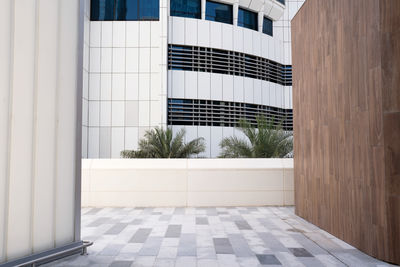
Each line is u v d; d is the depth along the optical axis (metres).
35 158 3.73
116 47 17.45
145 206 8.34
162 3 17.44
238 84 18.88
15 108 3.50
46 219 3.85
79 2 4.45
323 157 5.64
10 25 3.46
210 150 17.70
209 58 18.41
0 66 3.33
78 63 4.40
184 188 8.43
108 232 5.48
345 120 4.84
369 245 4.17
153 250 4.38
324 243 4.75
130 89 17.30
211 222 6.34
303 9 6.64
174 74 17.59
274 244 4.69
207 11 18.89
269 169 8.55
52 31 4.01
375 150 4.07
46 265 3.72
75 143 4.34
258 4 20.05
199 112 17.73
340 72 4.99
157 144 14.87
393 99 3.86
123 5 17.66
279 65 21.75
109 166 8.42
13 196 3.44
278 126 12.59
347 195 4.77
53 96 4.00
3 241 3.33
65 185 4.16
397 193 3.80
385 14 3.95
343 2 4.88
